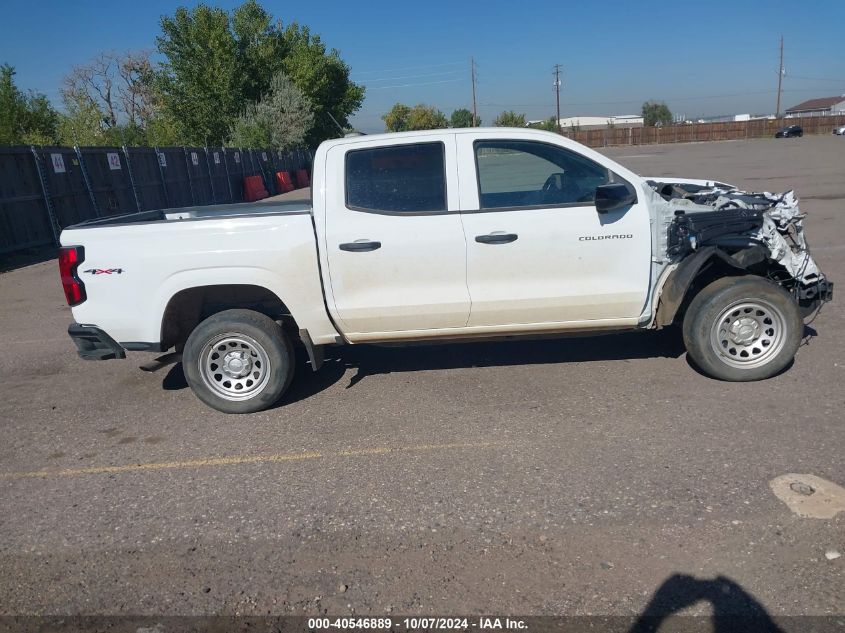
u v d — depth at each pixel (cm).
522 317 510
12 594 328
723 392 503
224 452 465
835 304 712
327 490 404
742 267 505
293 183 3494
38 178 1459
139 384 618
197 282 503
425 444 454
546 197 508
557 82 8938
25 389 621
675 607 290
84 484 433
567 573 316
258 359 520
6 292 1070
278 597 313
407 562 331
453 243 495
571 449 432
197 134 4338
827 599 289
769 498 362
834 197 1525
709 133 7400
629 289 505
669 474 393
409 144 502
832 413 455
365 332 516
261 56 4438
